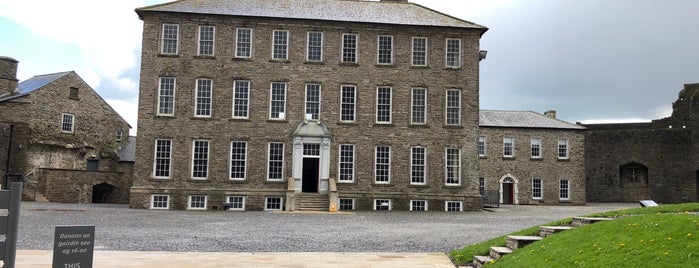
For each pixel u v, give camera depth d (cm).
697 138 5762
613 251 1220
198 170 4022
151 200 3944
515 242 1531
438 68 4234
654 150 6009
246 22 4119
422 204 4141
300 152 4066
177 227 2473
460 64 4259
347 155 4122
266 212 3669
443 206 4144
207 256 1630
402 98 4197
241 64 4100
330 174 4078
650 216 1496
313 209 3916
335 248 1845
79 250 941
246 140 4056
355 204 4081
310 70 4144
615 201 6128
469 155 4206
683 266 1052
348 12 4341
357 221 2919
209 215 3284
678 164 5878
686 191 5809
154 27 4044
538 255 1349
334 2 4522
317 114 4131
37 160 4856
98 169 5425
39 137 4919
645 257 1137
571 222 1788
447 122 4222
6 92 5169
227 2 4275
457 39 4275
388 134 4166
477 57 4266
